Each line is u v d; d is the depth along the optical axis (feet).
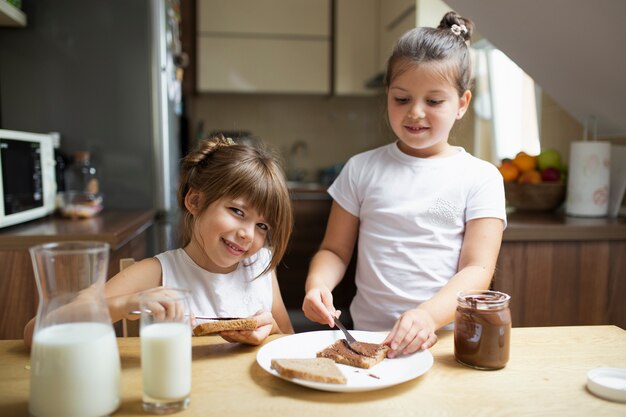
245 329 2.92
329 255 4.31
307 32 12.91
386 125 5.12
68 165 7.50
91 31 7.57
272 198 3.32
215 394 2.44
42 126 7.64
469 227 4.02
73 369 2.13
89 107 7.68
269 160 3.48
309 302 3.31
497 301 2.77
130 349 2.98
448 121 3.88
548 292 5.67
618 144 6.64
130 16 7.59
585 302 5.74
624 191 6.51
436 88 3.77
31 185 6.11
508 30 5.79
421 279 4.07
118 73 7.66
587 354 2.96
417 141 3.92
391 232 4.20
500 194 4.08
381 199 4.27
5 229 5.71
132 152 7.79
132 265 3.65
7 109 7.57
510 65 9.78
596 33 5.13
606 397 2.43
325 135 14.17
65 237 5.34
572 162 6.42
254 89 12.90
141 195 7.88
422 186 4.18
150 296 2.29
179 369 2.26
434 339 3.02
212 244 3.34
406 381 2.52
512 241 5.57
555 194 6.71
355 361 2.73
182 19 12.64
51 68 7.57
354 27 12.96
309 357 2.87
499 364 2.74
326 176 13.58
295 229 10.89
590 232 5.65
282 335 3.28
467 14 5.89
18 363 2.80
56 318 2.20
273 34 12.84
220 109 13.89
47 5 7.49
